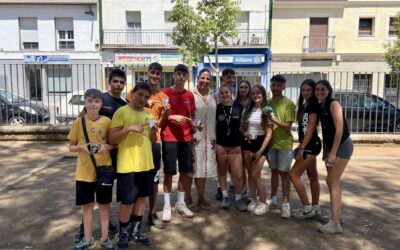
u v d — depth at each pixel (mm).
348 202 5613
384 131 10625
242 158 5211
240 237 4375
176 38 19906
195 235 4418
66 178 6758
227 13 18953
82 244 3932
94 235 4367
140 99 3926
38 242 4184
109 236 4355
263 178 6871
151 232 4484
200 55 19391
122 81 4199
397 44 18094
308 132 4621
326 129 4453
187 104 4812
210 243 4219
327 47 24375
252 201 5172
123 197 3939
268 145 5043
